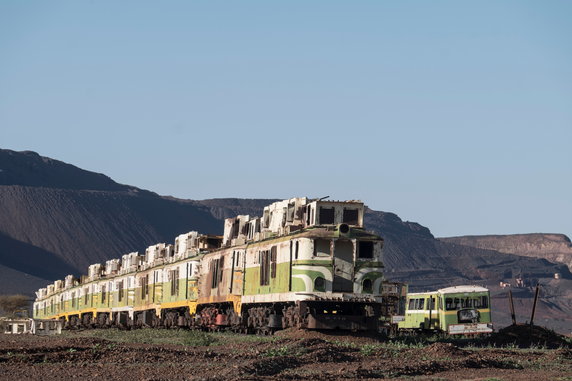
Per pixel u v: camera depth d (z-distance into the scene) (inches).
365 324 1668.3
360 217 1737.2
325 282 1656.0
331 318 1653.5
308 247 1665.8
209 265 2342.5
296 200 1824.6
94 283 3863.2
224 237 2400.3
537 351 1466.5
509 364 1204.5
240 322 2028.8
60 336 2004.2
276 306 1839.3
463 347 1641.2
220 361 1218.6
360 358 1261.1
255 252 1958.7
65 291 4589.1
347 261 1675.7
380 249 1688.0
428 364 1159.6
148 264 3122.5
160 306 2805.1
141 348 1395.2
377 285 1670.8
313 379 1022.4
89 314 3914.9
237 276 2081.7
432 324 2486.5
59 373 1090.1
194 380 983.0
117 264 3826.3
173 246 2930.6
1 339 1761.8
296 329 1675.7
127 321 3218.5
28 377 1050.7
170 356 1275.8
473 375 1095.0
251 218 2239.2
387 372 1090.7
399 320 2659.9
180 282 2603.3
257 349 1365.7
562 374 1095.6
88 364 1191.6
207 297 2321.6
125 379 1027.3
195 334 1824.6
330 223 1721.2
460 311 2417.6
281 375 1036.5
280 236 1804.9
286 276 1723.7
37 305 5964.6
